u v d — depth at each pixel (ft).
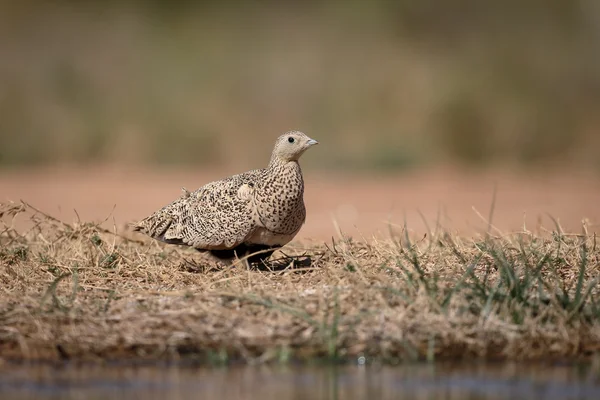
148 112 114.93
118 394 27.04
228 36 128.26
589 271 35.70
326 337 29.94
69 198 78.07
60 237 42.06
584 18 132.67
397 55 126.21
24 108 114.62
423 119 113.50
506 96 117.39
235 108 116.67
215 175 96.99
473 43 130.11
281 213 37.11
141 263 39.09
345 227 61.41
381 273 34.60
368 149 108.47
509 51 126.31
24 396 26.89
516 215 66.95
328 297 32.32
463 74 121.08
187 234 38.68
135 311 31.86
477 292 31.48
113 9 134.62
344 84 120.16
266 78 120.57
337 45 127.65
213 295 32.65
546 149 113.91
